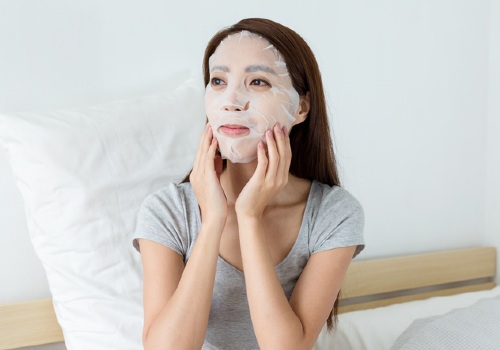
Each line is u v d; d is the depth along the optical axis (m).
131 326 1.32
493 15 1.99
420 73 1.89
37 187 1.30
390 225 1.90
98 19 1.48
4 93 1.40
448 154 1.98
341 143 1.79
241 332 1.16
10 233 1.44
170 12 1.55
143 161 1.38
